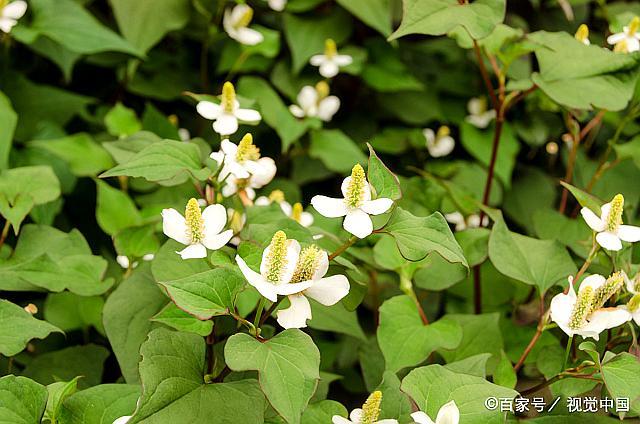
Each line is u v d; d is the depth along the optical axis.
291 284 0.49
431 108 0.90
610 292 0.53
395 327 0.58
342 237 0.65
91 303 0.64
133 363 0.55
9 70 0.77
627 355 0.51
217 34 0.82
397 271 0.60
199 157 0.55
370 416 0.50
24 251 0.61
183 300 0.48
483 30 0.56
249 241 0.52
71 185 0.74
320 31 0.84
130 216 0.67
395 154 0.89
